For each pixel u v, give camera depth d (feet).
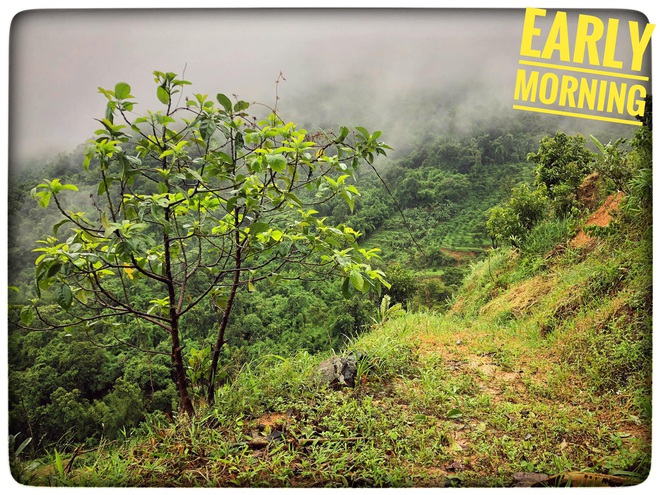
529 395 12.23
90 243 10.83
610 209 16.33
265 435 10.61
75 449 11.69
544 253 18.24
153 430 11.64
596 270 15.38
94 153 10.05
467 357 14.02
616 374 12.50
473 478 9.98
